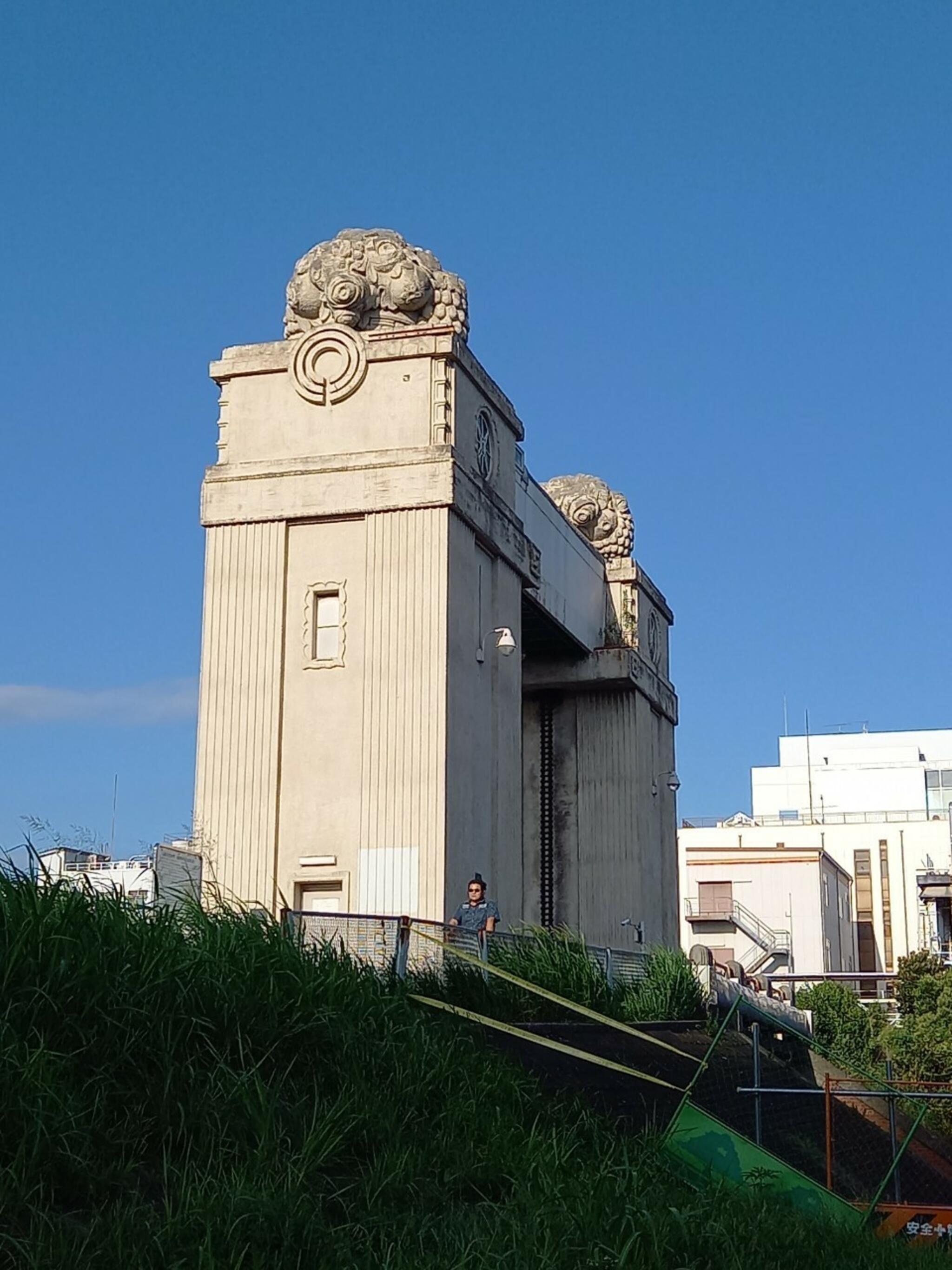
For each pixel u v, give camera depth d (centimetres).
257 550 2991
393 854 2786
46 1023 1084
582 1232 1124
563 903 3925
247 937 1369
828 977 5291
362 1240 1034
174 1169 1036
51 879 1214
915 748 10869
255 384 3072
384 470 2942
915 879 9575
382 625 2888
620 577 4150
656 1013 2350
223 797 2902
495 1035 1675
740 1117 1673
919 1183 1731
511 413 3316
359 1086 1262
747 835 9781
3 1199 928
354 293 3034
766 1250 1234
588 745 3997
